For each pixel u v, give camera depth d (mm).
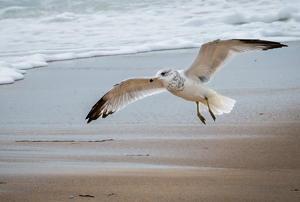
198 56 9109
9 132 11797
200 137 11047
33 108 14078
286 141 10500
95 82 17109
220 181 8172
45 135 11547
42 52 22859
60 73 18781
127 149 10352
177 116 12938
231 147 10211
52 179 8484
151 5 33625
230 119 12375
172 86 9016
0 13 32875
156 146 10492
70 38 26391
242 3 33031
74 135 11539
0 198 7617
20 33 27812
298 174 8461
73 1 35281
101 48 23578
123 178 8445
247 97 14312
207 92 9305
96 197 7582
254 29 26641
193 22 28922
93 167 9172
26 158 9836
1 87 16734
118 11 32469
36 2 35469
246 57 20641
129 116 13070
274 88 15250
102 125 12328
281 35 25250
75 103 14562
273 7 31547
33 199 7570
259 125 11766
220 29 27188
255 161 9258
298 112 12719
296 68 18156
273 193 7555
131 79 9531
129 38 25812
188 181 8203
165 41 24703
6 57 21703
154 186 8008
